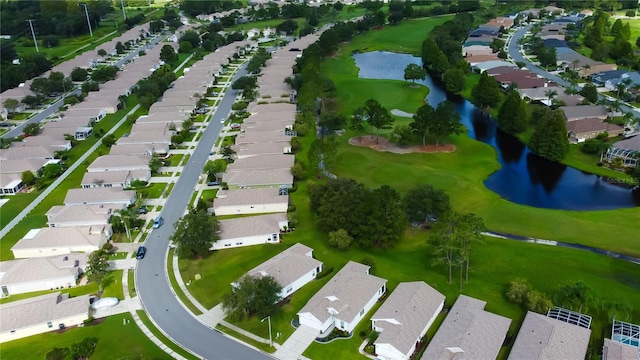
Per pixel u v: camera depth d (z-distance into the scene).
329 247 122.25
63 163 177.00
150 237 129.12
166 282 111.31
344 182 130.25
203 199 147.12
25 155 176.75
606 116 198.75
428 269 112.94
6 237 131.62
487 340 86.94
